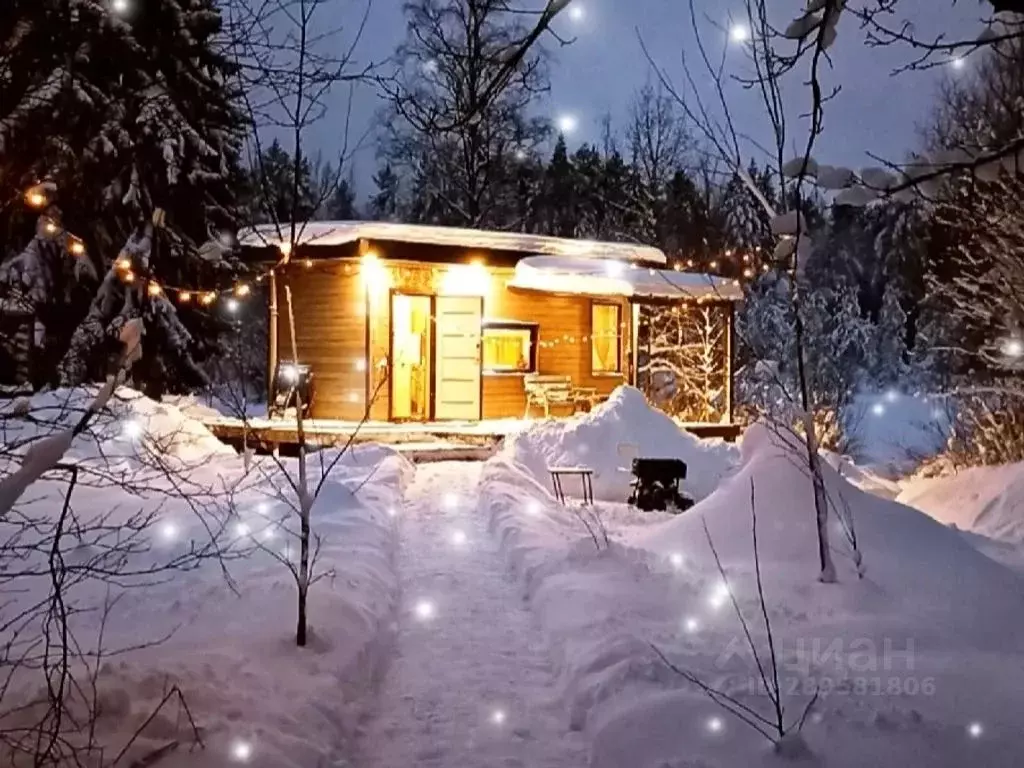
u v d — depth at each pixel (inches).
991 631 244.2
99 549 305.3
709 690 183.8
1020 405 561.9
